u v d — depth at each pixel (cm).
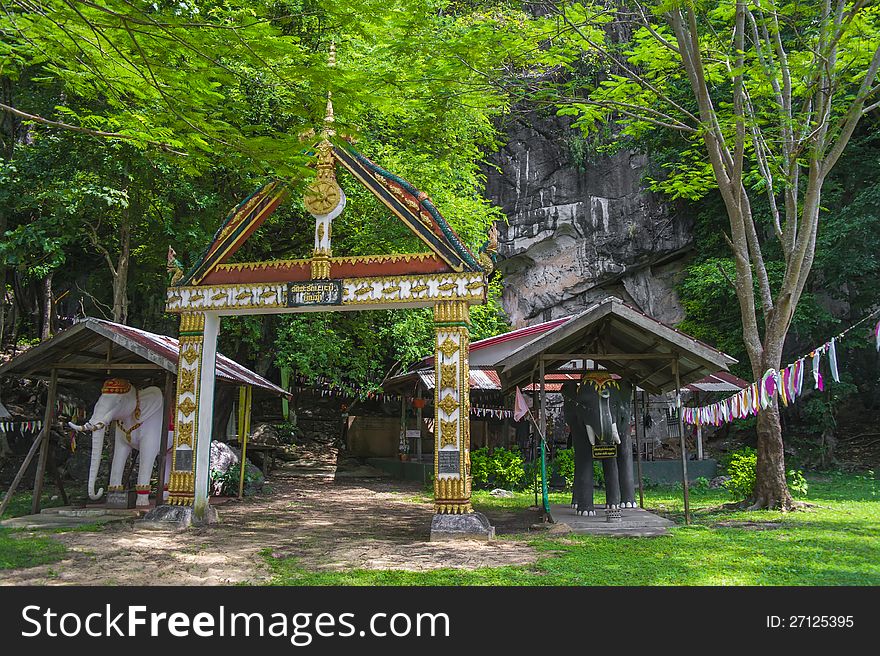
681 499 1405
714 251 2375
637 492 1575
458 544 890
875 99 1566
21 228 1338
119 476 1170
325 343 1633
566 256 2703
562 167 2662
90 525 1008
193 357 1069
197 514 1049
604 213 2606
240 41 652
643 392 1377
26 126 1733
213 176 1571
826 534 920
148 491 1172
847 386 2002
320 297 1026
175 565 751
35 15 644
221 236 1081
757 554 787
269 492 1609
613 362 1220
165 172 1330
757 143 1243
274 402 2967
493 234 1024
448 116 1596
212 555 815
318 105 773
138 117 758
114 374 1249
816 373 755
